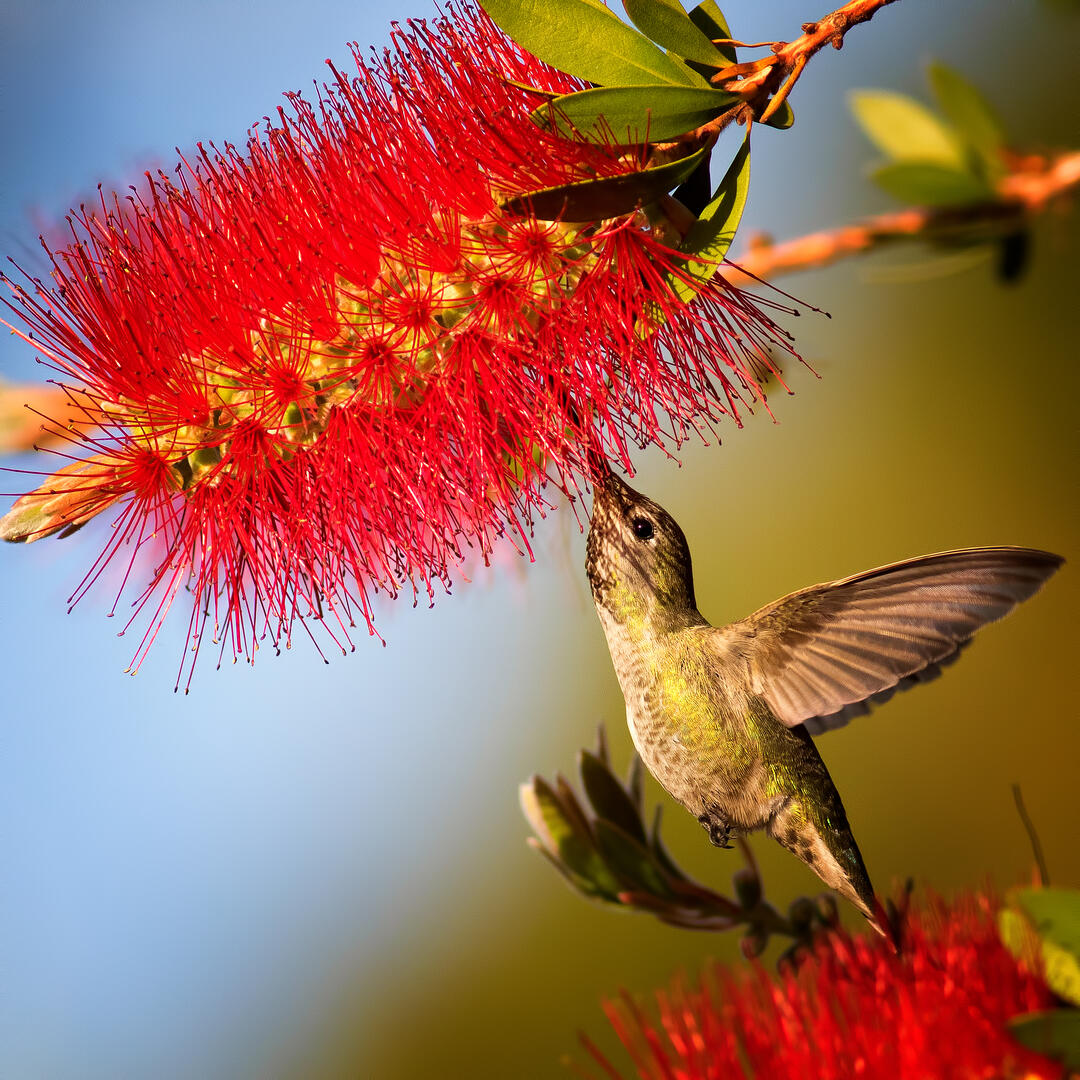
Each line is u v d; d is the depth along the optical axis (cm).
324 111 120
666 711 125
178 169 120
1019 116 137
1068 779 138
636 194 119
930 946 119
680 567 125
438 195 120
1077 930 117
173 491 121
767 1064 118
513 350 121
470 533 122
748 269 123
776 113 119
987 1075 118
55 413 121
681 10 119
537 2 119
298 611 121
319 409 121
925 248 123
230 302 120
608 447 121
